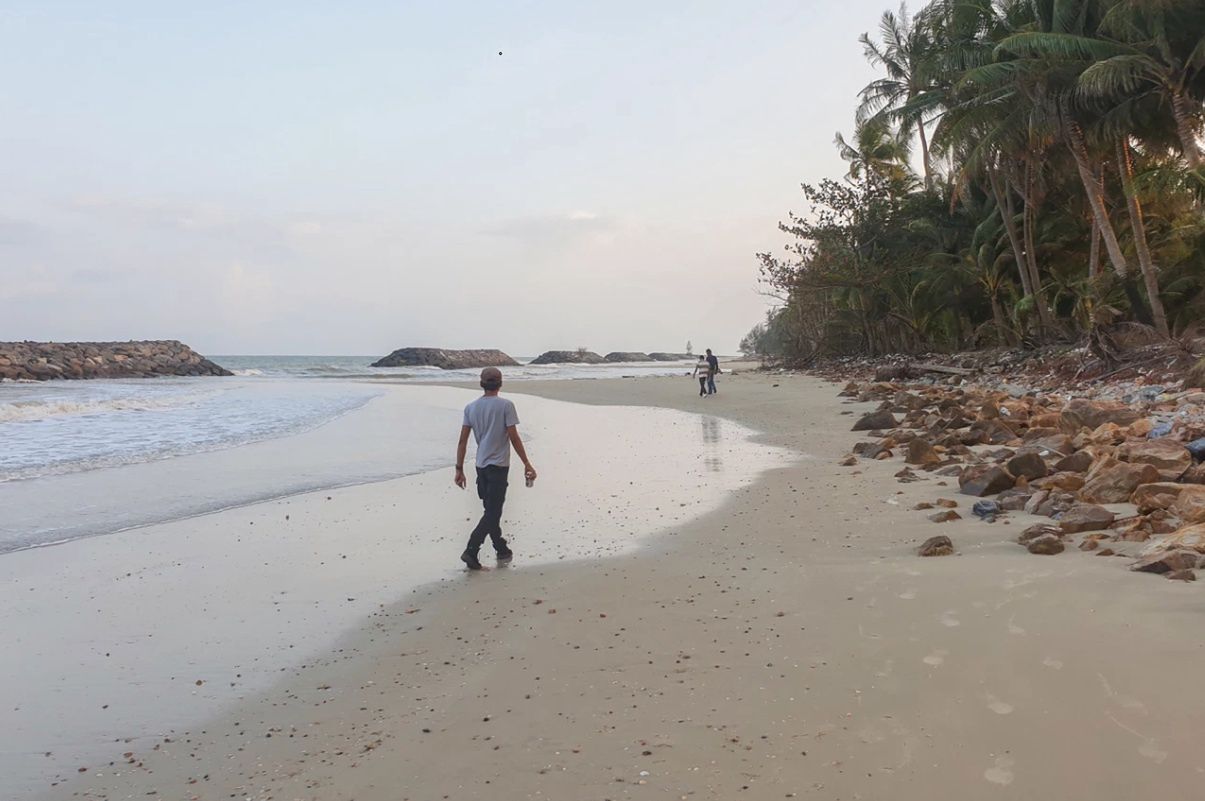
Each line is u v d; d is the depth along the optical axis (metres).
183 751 3.93
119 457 15.15
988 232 34.59
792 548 7.10
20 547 8.35
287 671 4.95
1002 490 8.77
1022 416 14.88
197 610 6.22
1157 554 5.48
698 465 13.06
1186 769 3.04
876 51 38.22
